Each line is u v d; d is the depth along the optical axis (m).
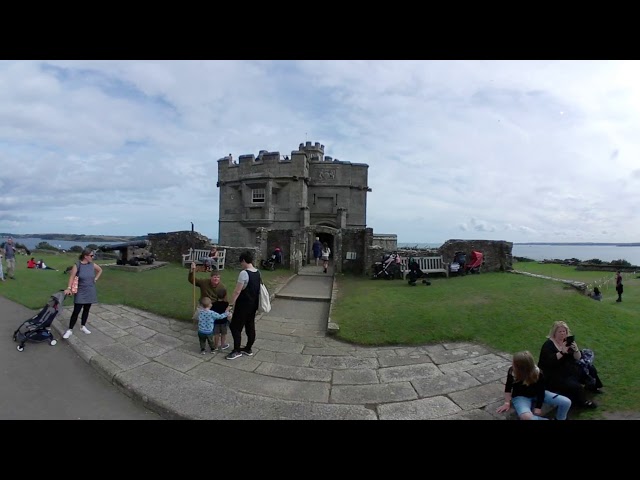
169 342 6.09
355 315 7.85
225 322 5.83
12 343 5.64
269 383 4.65
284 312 8.85
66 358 5.29
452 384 4.67
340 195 25.14
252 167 24.73
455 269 13.44
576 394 3.74
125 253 15.39
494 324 6.86
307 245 22.19
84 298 6.03
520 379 3.60
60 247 30.55
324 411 3.92
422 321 7.16
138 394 4.14
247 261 5.62
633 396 3.96
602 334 6.18
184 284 11.24
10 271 11.40
